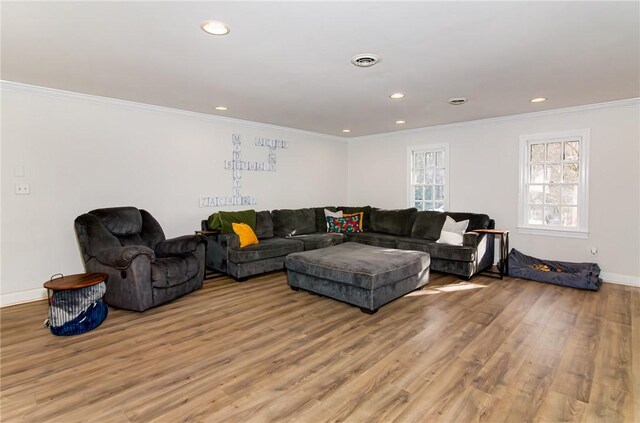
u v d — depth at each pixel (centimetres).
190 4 190
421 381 210
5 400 192
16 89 335
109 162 396
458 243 454
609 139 411
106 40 237
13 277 343
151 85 340
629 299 354
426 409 184
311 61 276
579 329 283
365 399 193
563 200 454
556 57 268
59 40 237
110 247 342
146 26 216
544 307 335
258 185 549
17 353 245
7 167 335
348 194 709
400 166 616
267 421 175
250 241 455
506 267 453
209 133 485
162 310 332
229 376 216
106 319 308
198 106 428
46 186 357
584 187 430
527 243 479
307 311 330
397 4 190
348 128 585
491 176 505
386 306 341
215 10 196
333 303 352
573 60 274
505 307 336
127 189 412
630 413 180
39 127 350
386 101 400
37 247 354
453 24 214
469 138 525
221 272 464
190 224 470
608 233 418
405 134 605
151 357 240
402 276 350
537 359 235
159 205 439
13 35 229
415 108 434
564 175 451
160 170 438
